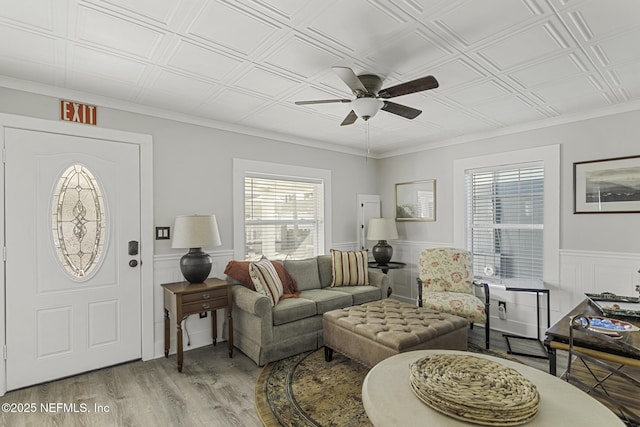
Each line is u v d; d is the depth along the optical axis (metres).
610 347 1.63
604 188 3.23
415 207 4.90
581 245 3.38
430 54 2.20
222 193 3.71
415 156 4.90
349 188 5.04
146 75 2.50
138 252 3.12
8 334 2.52
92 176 2.90
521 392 1.33
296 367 2.93
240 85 2.70
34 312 2.62
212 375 2.79
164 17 1.79
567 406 1.33
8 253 2.52
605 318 1.93
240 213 3.85
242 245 3.86
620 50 2.15
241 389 2.55
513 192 3.96
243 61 2.29
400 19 1.82
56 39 1.99
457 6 1.71
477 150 4.20
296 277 3.90
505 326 3.92
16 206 2.56
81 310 2.83
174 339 3.30
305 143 4.47
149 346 3.15
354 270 4.18
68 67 2.36
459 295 3.58
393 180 5.21
